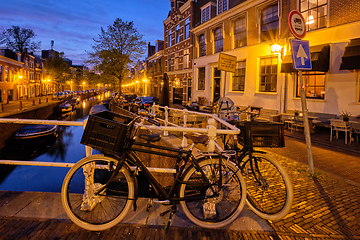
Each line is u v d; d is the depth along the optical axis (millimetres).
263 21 12523
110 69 27422
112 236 2123
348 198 3254
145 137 2199
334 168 5027
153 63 35812
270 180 2535
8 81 30078
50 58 43906
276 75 11789
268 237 2191
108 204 2480
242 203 2291
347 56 7906
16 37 37625
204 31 18109
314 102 9727
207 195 2266
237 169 2287
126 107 19094
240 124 2510
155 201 2307
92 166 2420
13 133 14945
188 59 21859
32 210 2475
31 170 10875
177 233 2188
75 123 2422
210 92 17641
